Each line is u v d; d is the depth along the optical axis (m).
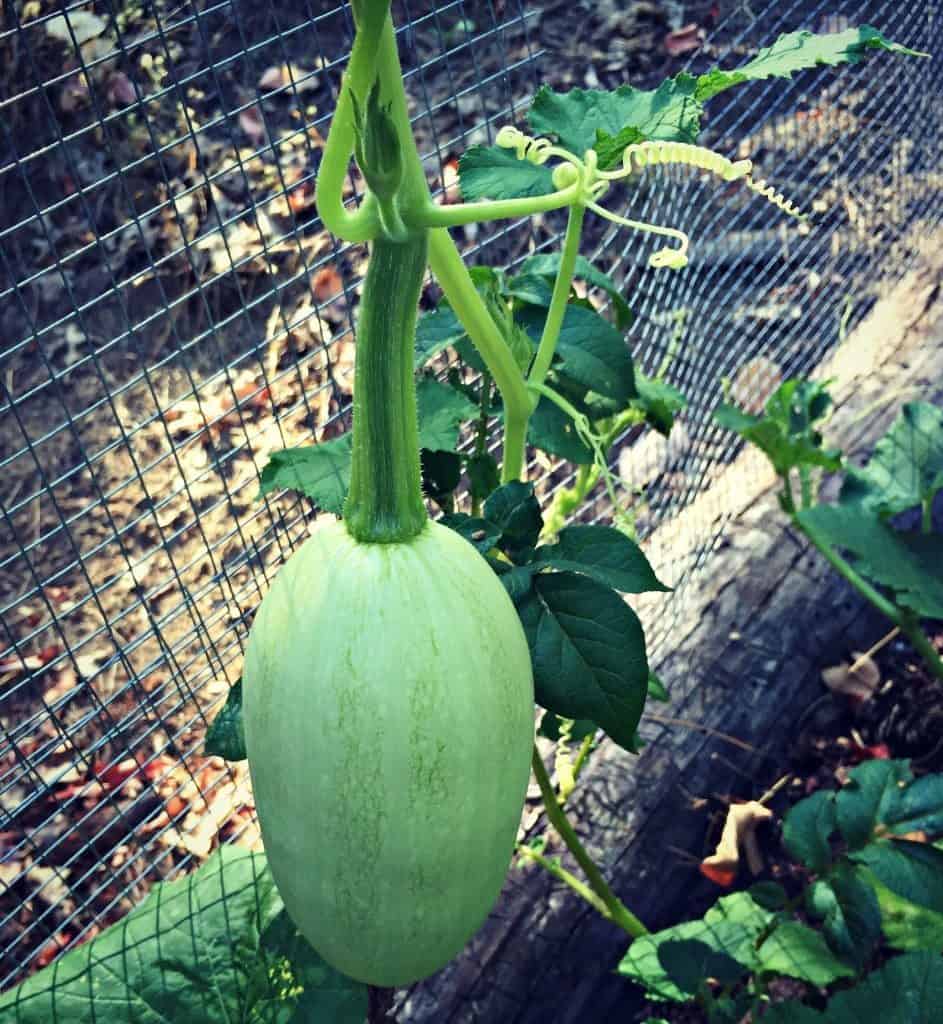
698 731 0.99
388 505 0.42
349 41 1.29
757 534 1.09
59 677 1.10
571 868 0.90
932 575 0.93
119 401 1.29
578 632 0.50
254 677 0.43
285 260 1.33
